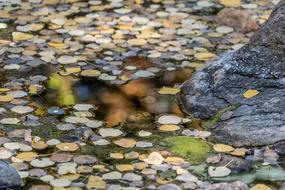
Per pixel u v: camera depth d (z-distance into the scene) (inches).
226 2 407.5
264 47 301.7
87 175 247.1
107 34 362.6
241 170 252.1
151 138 272.8
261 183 245.0
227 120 278.4
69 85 311.4
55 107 293.0
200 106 290.0
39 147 263.9
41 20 376.5
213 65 306.3
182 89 303.6
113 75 321.1
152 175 248.1
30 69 323.6
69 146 265.3
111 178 245.8
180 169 252.5
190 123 283.6
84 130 275.9
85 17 382.3
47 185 240.5
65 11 389.4
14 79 314.2
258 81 292.5
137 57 338.6
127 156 259.9
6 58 332.8
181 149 265.3
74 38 356.8
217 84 295.4
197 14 390.3
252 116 275.1
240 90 290.4
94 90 308.2
